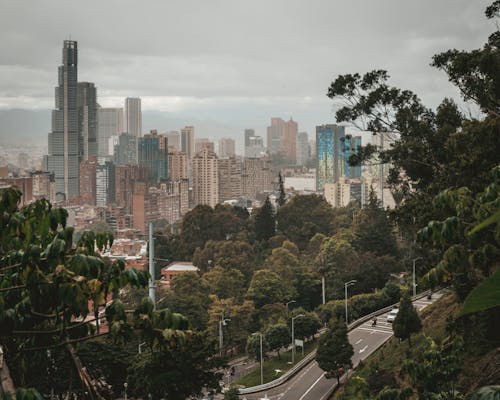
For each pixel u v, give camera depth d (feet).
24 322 26.94
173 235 467.93
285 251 343.87
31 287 24.93
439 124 138.10
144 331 25.86
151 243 148.15
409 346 145.89
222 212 456.45
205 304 291.79
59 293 23.35
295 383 190.39
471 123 102.06
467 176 92.43
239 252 384.06
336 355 172.04
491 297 8.88
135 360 88.53
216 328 255.50
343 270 320.91
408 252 328.29
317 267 335.47
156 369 85.97
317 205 469.57
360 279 313.73
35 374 37.04
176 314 25.98
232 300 285.43
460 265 31.37
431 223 32.04
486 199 31.99
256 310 279.08
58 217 26.81
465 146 96.12
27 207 28.35
